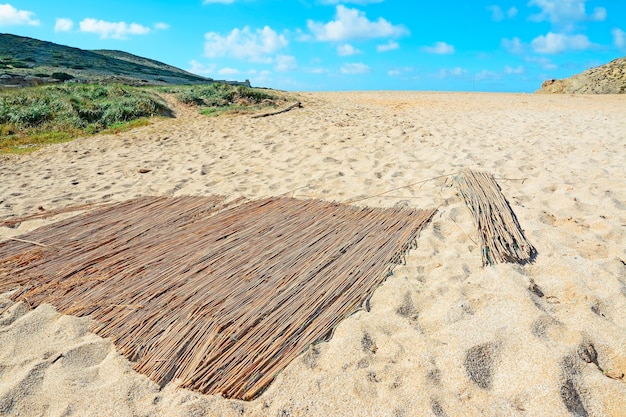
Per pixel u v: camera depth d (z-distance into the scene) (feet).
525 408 7.11
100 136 32.07
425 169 20.67
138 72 86.53
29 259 12.95
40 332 9.61
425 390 7.50
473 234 13.39
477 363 8.06
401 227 13.89
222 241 13.56
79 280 11.58
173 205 17.46
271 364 8.28
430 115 39.50
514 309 9.35
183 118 38.22
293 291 10.56
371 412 7.14
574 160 21.22
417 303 10.09
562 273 10.78
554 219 14.23
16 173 23.71
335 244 12.93
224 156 26.23
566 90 75.05
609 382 7.38
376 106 47.24
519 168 19.97
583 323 8.85
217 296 10.48
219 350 8.64
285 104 45.14
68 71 68.18
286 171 22.15
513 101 52.70
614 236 12.76
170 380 8.11
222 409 7.34
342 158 23.73
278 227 14.46
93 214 16.61
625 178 17.81
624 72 70.33
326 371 8.09
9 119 33.42
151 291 10.85
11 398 7.71
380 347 8.70
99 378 8.27
